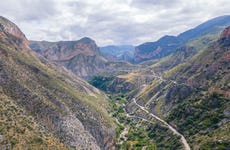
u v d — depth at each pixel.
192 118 182.50
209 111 176.12
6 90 146.75
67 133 151.62
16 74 166.38
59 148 123.44
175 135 177.00
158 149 172.62
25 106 145.38
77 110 187.25
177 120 194.88
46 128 140.00
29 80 173.00
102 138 183.38
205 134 157.25
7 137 107.31
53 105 162.00
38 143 116.25
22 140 110.75
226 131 144.25
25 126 121.88
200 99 197.88
